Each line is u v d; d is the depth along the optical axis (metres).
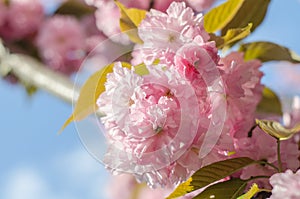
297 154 0.53
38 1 1.29
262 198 0.52
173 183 0.49
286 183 0.47
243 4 0.58
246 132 0.53
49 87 0.86
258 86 0.57
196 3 0.72
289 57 0.63
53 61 1.26
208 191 0.50
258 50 0.62
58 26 1.26
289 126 0.65
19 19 1.28
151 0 0.72
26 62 0.95
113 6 0.82
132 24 0.56
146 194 1.10
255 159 0.52
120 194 1.14
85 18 1.28
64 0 1.28
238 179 0.51
